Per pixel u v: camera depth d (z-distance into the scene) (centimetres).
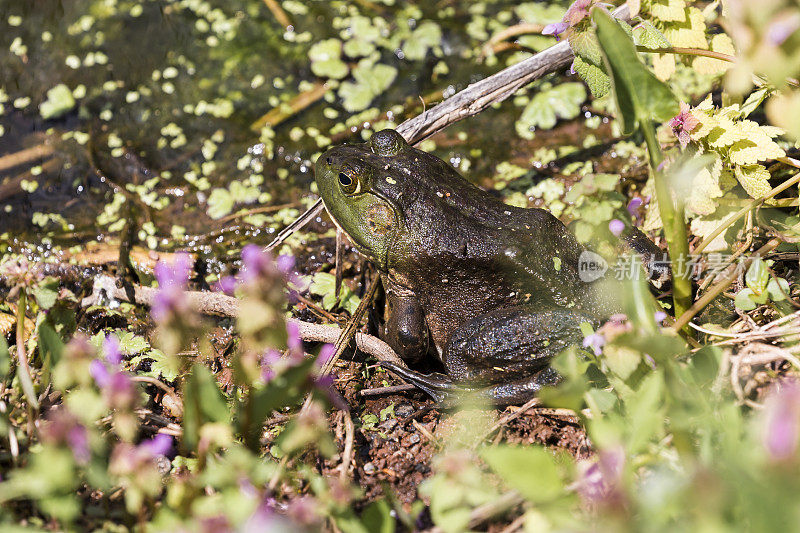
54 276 490
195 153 575
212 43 650
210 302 435
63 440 250
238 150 577
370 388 396
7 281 480
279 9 677
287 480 313
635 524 224
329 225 530
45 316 382
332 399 367
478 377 373
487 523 294
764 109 507
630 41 286
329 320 450
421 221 397
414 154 424
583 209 354
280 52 642
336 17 670
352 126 590
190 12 674
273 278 251
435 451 352
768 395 315
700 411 284
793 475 193
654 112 304
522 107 598
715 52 385
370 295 427
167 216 535
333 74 622
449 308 404
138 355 418
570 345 354
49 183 550
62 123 590
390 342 414
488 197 419
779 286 362
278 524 223
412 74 622
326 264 500
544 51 459
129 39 651
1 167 557
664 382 276
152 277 478
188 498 263
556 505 241
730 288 396
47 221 528
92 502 311
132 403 257
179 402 373
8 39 647
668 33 410
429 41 643
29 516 300
